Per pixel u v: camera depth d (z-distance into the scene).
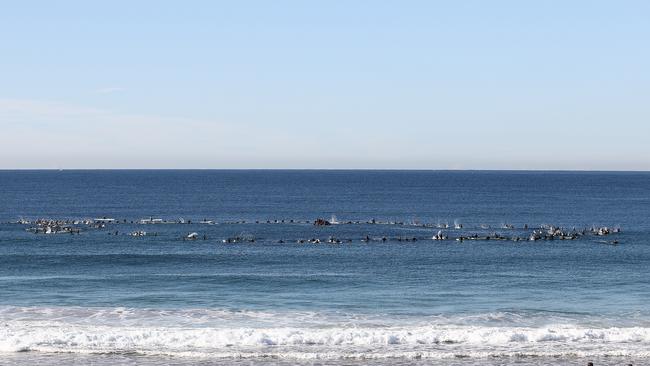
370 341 38.12
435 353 36.03
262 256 78.00
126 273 65.38
